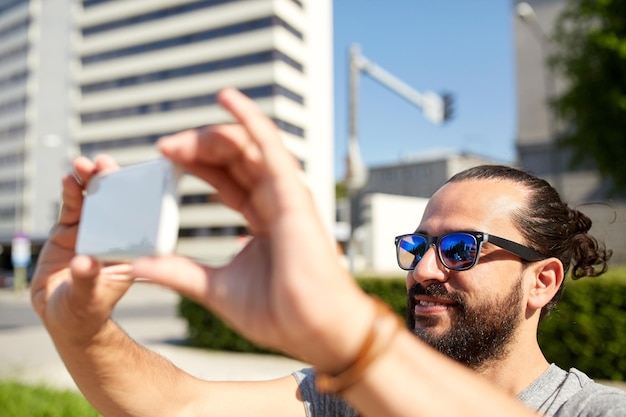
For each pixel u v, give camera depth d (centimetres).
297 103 5066
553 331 682
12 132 5888
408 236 152
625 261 1303
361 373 65
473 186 147
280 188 65
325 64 5397
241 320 70
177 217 72
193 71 5153
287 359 890
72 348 110
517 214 142
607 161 1748
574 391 131
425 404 66
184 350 978
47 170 5550
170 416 131
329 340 64
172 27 5228
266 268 70
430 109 1087
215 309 72
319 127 5266
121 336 120
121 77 5441
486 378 138
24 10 5794
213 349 977
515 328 138
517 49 3044
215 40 5066
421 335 141
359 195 941
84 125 5581
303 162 5088
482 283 137
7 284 3344
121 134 5400
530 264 141
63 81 5647
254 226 72
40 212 5531
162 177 73
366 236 2197
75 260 80
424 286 143
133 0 5381
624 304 654
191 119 5112
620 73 1719
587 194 2480
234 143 68
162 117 5238
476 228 139
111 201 80
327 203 5269
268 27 4859
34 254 5497
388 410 66
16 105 5856
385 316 68
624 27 1705
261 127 67
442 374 68
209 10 5081
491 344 136
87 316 103
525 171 156
